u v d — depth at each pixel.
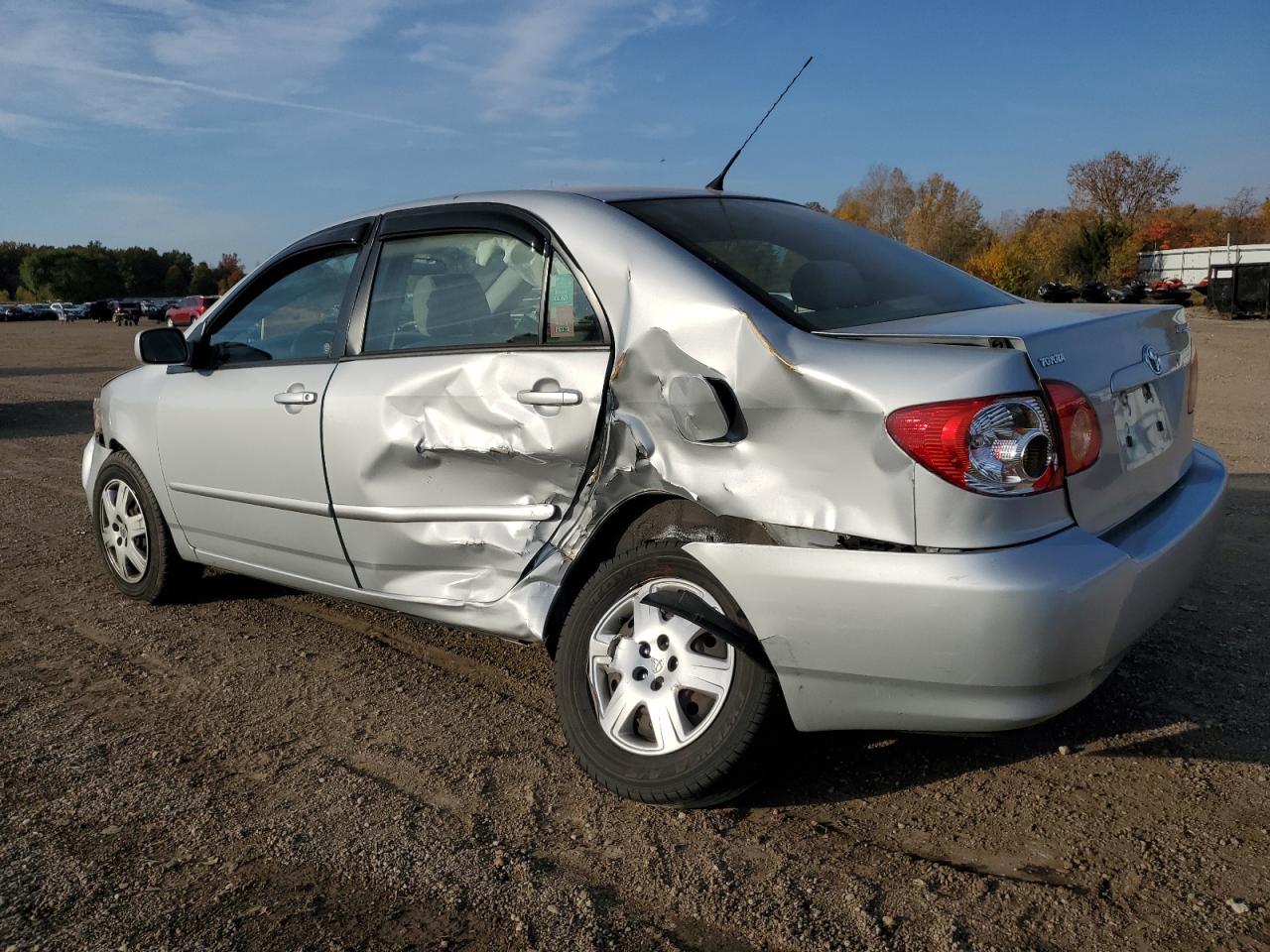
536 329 3.04
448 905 2.37
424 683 3.67
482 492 3.13
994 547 2.26
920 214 60.38
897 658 2.34
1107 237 47.72
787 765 2.97
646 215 3.06
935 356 2.35
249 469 3.85
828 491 2.42
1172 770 2.85
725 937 2.23
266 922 2.33
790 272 2.92
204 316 4.25
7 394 15.43
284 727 3.35
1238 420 9.28
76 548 5.73
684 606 2.63
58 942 2.28
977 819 2.66
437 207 3.48
